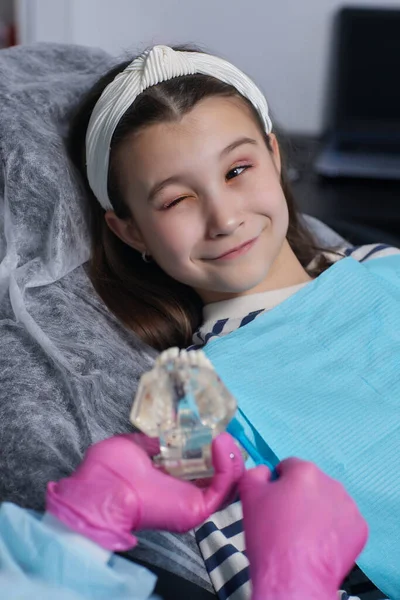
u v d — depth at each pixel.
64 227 1.40
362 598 1.21
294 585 0.80
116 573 0.85
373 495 1.17
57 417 1.21
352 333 1.33
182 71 1.35
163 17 3.19
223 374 1.25
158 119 1.29
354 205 2.95
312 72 3.29
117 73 1.44
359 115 3.18
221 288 1.35
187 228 1.29
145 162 1.29
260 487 0.88
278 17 3.22
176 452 0.86
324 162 3.11
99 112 1.37
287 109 3.36
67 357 1.29
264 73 3.31
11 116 1.44
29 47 1.66
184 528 0.86
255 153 1.32
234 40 3.26
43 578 0.84
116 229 1.45
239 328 1.34
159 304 1.46
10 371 1.26
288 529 0.83
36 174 1.40
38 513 0.95
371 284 1.39
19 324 1.34
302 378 1.27
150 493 0.85
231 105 1.33
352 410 1.23
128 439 0.91
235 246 1.29
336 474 1.18
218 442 0.86
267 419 1.21
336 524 0.85
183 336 1.46
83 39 3.13
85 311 1.41
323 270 1.53
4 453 1.16
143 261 1.49
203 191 1.28
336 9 3.20
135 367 1.36
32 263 1.41
